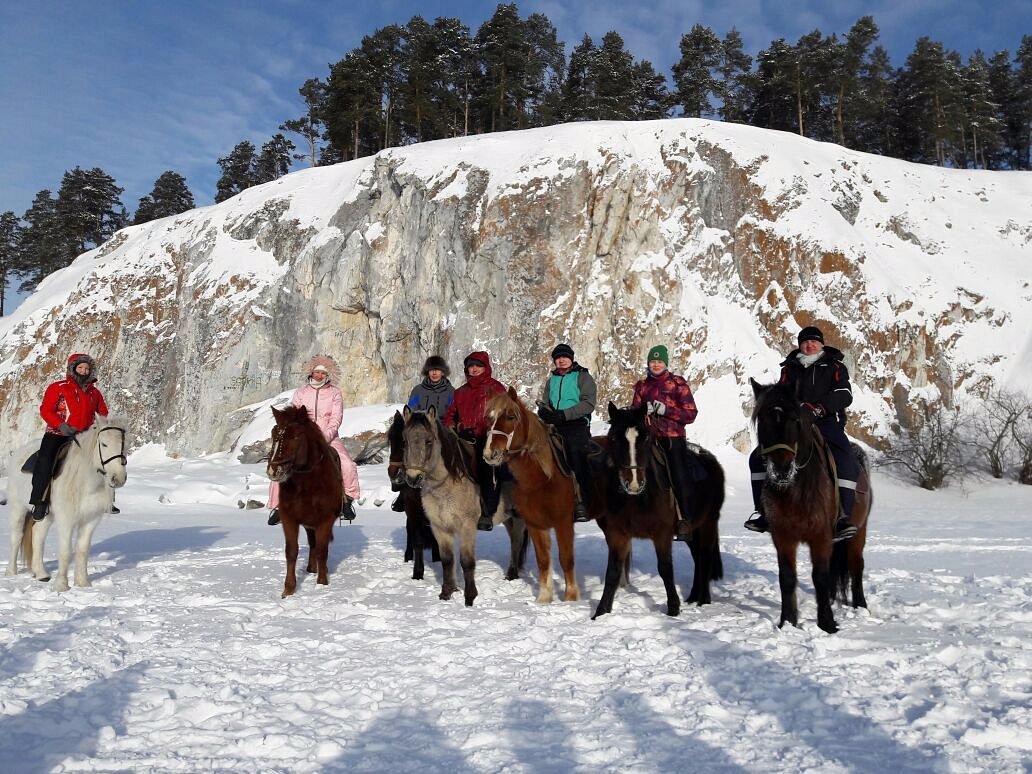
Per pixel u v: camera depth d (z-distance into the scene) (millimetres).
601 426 31578
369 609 7988
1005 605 8023
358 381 38469
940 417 31109
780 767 3877
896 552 13492
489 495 9164
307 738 4293
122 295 43375
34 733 4387
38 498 9336
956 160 63531
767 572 10789
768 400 6922
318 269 38500
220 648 6309
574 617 7582
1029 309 37062
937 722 4434
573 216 34406
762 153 38812
